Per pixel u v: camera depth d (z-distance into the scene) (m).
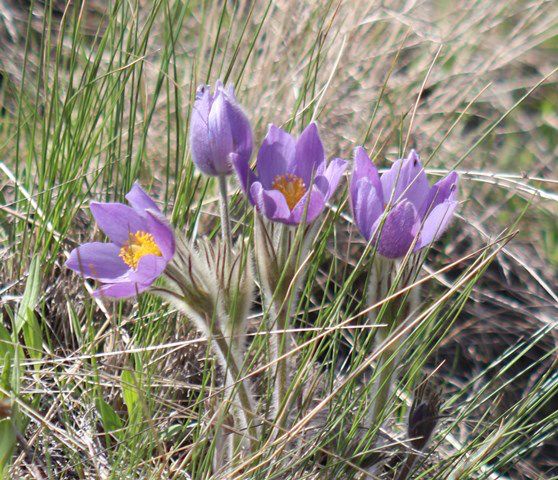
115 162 0.60
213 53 0.58
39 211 0.61
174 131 0.73
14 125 0.70
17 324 0.51
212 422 0.47
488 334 0.69
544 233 0.74
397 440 0.50
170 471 0.46
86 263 0.45
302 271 0.45
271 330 0.47
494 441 0.51
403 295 0.45
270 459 0.44
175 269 0.44
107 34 0.60
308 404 0.49
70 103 0.58
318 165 0.45
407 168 0.46
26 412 0.48
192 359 0.57
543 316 0.69
